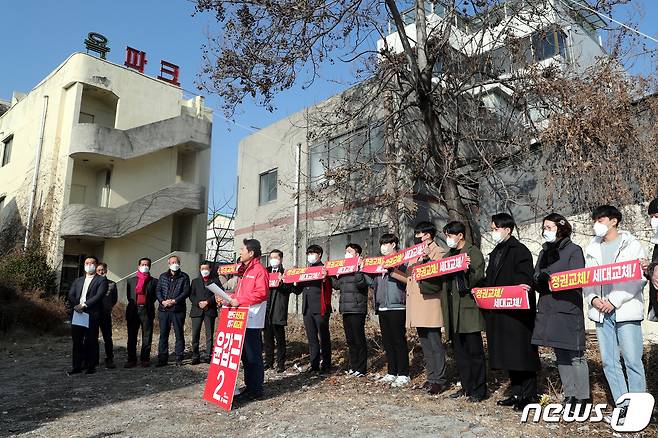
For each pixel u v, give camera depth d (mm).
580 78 9688
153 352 11070
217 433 4766
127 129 20328
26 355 11367
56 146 19484
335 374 7590
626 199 9008
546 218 5094
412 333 9258
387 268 6551
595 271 4457
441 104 10133
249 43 9438
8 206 21000
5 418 5488
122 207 19391
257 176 18562
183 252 20406
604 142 9203
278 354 8133
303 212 16281
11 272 16703
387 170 11562
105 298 8984
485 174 10898
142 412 5629
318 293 7898
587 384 4820
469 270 5445
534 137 10289
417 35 9906
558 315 4777
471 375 5617
